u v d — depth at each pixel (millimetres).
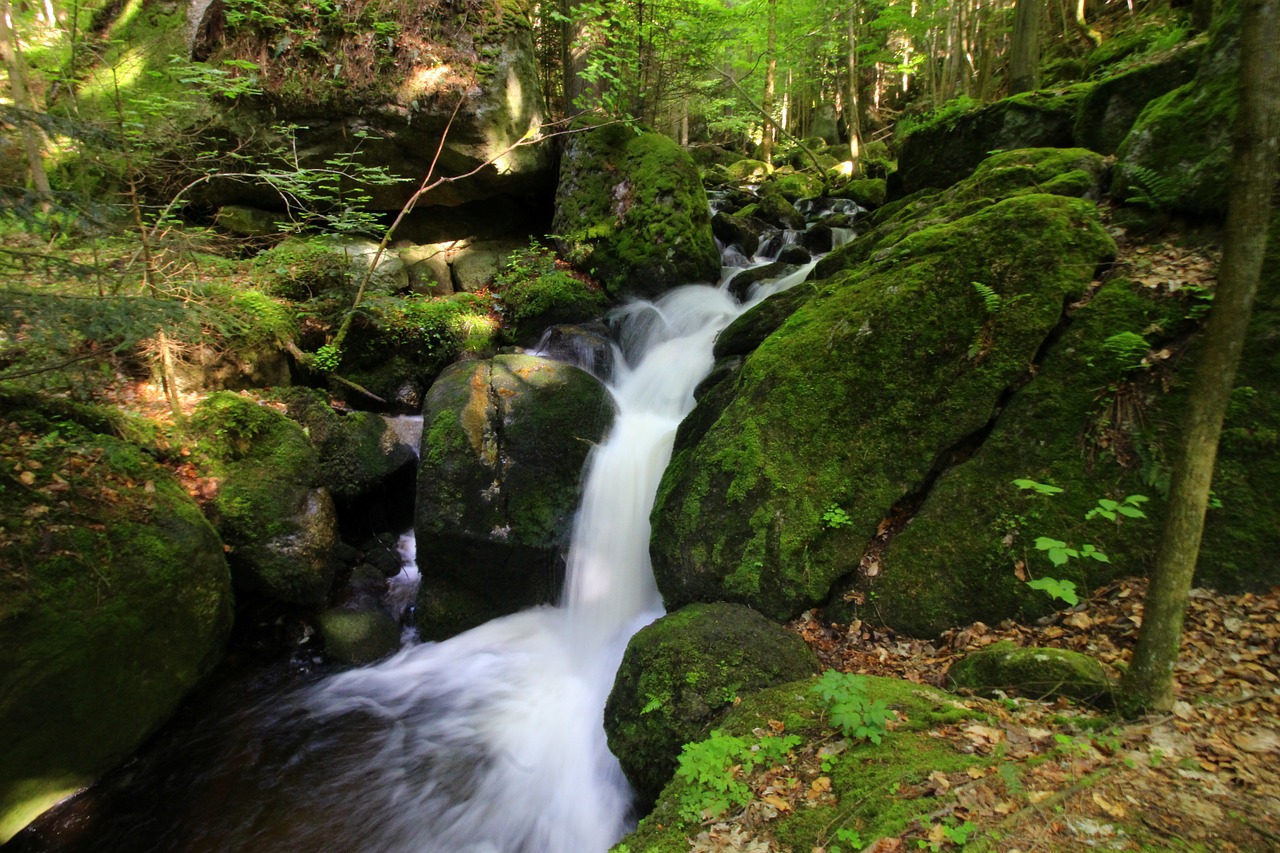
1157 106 5172
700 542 4867
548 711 5133
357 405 8102
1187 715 2791
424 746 4926
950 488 4352
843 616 4336
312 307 8094
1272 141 2262
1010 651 3418
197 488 5691
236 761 4785
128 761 4621
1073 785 2475
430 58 9047
